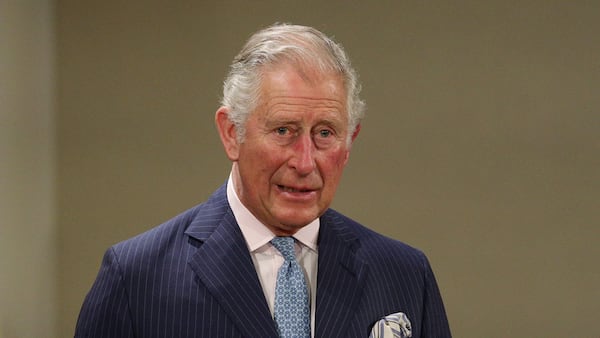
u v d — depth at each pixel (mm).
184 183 13383
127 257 6012
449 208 13664
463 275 13734
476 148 13602
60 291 13250
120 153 13305
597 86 13531
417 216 13656
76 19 13117
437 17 13453
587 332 13797
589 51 13508
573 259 13742
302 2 13359
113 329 5820
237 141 5594
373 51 13469
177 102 13320
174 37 13273
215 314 5777
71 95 13164
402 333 6082
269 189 5516
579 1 13461
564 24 13477
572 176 13656
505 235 13703
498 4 13469
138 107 13289
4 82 11055
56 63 13086
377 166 13602
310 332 5918
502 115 13570
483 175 13641
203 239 6035
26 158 11883
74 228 13273
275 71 5387
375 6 13430
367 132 13570
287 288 5938
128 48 13234
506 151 13609
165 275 5914
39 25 12453
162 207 13383
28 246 11938
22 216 11695
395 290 6332
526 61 13523
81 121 13211
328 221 6359
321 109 5352
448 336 6621
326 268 6102
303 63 5375
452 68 13508
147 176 13352
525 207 13688
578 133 13594
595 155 13633
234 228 6035
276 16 13344
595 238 13719
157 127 13328
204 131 13359
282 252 6023
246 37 13328
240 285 5863
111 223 13328
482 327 13766
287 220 5527
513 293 13750
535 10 13477
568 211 13695
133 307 5832
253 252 6043
